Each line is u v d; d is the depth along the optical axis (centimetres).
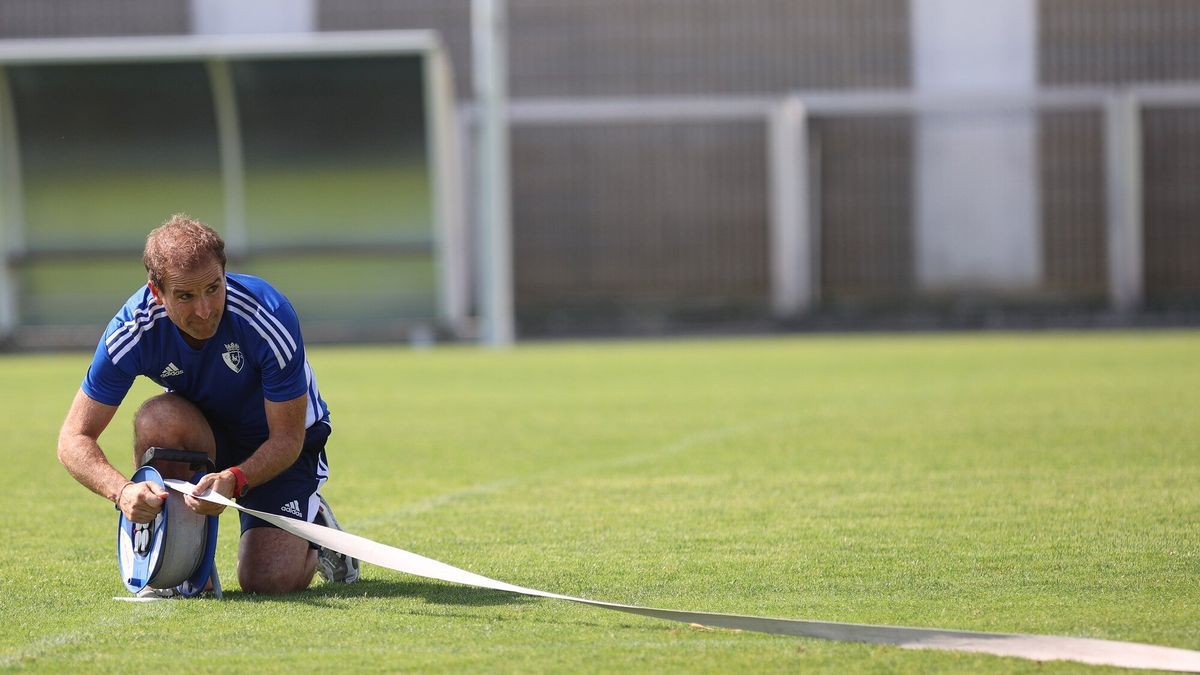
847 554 1466
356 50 6912
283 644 1080
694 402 3691
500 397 3962
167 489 1223
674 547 1529
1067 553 1450
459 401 3838
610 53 8831
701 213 8750
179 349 1267
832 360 5488
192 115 7194
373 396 4044
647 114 8388
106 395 1278
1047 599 1227
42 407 3791
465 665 1013
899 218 8706
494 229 7081
